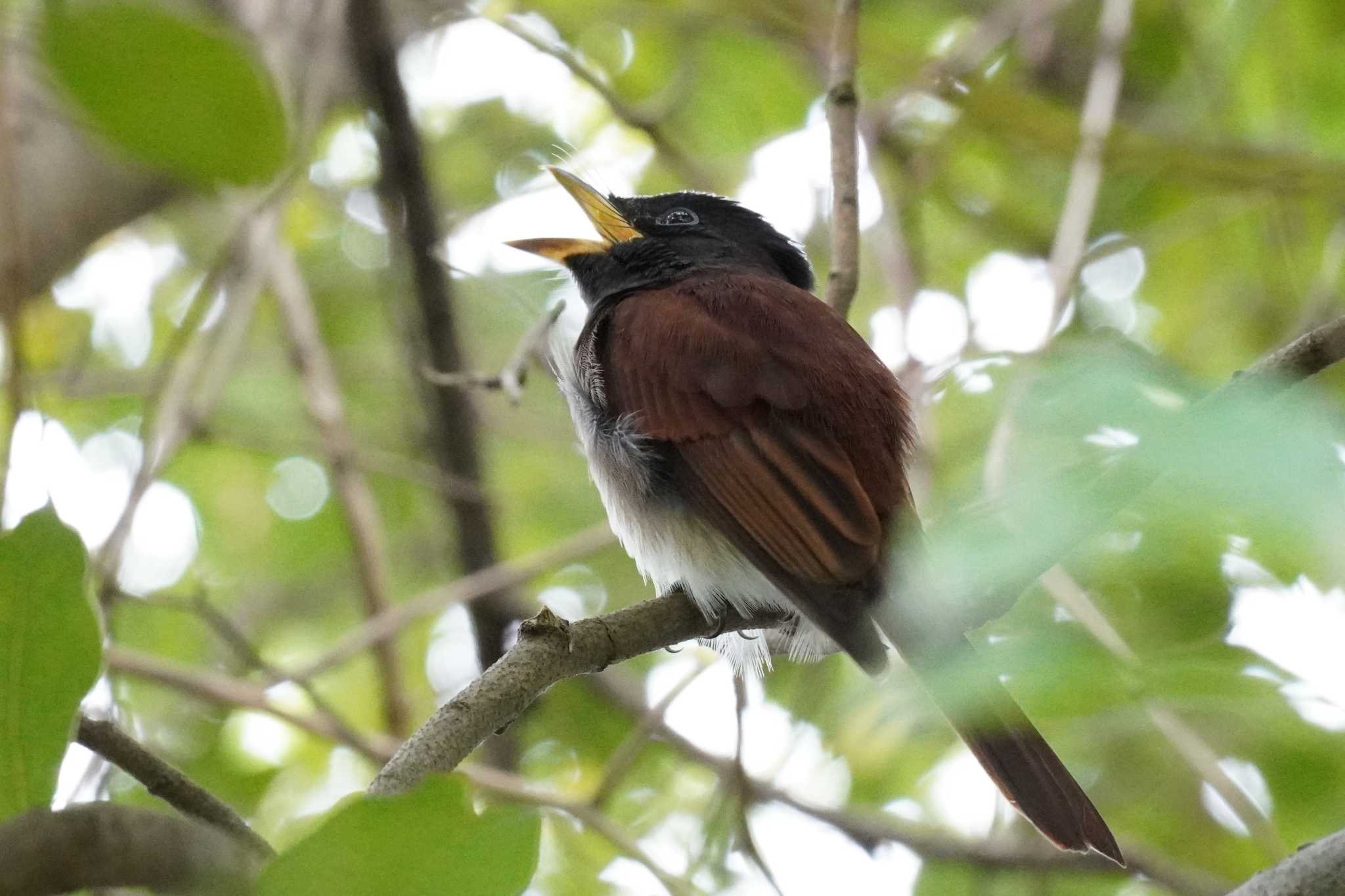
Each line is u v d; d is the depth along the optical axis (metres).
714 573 8.20
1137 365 5.91
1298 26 11.79
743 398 8.27
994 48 12.62
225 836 3.79
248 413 13.82
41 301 10.45
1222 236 12.71
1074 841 6.29
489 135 14.62
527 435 14.08
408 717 11.09
